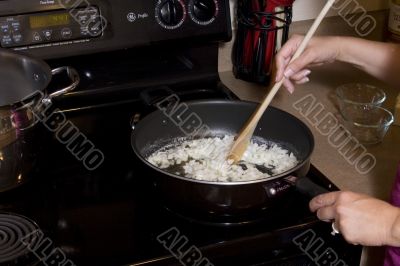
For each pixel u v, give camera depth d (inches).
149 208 32.9
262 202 31.2
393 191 32.1
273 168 37.2
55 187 34.9
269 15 46.2
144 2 42.2
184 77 47.4
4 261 27.6
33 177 35.5
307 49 39.2
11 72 38.3
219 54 52.0
